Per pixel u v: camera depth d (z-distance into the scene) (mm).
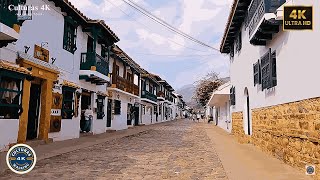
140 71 31734
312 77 6336
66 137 14406
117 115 24047
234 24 15508
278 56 8797
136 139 16797
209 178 6738
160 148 12484
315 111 6164
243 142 14414
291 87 7688
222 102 26500
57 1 12992
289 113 7828
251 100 12898
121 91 23562
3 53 9578
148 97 35938
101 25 16484
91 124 18016
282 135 8406
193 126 33781
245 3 12750
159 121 49281
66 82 14031
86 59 16250
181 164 8578
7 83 9953
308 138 6535
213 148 12297
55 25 13281
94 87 18406
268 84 9664
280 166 7816
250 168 7621
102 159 9352
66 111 14406
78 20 15477
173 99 73062
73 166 8070
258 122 11430
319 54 6008
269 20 8039
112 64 22203
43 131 12281
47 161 8742
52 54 12945
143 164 8531
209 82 47969
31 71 10969
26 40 10945
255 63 11820
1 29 8336
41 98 12375
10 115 10055
